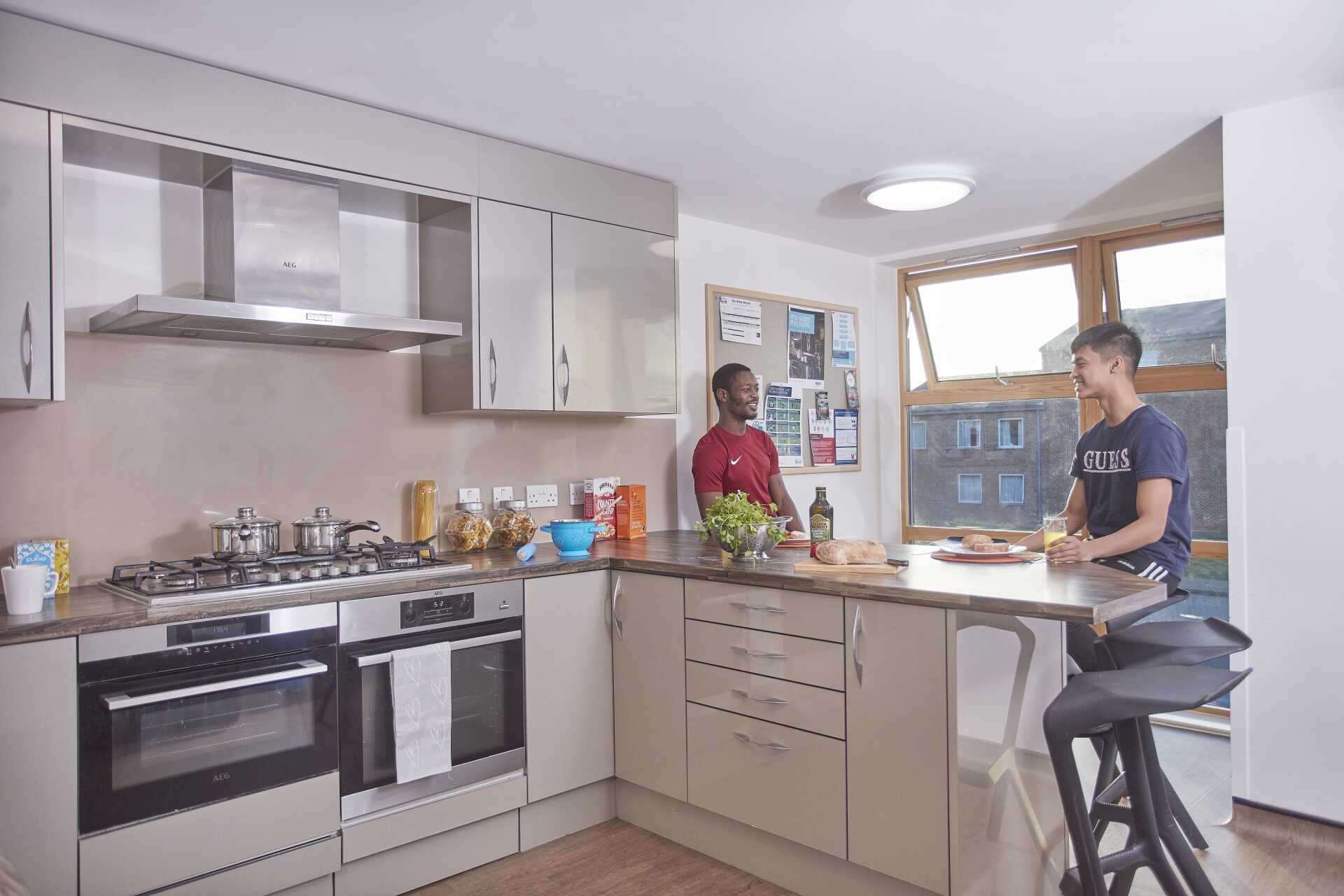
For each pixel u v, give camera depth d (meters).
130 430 2.48
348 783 2.33
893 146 3.17
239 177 2.48
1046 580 2.12
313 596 2.26
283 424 2.77
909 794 2.09
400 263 3.09
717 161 3.30
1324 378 2.78
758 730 2.45
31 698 1.85
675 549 3.15
